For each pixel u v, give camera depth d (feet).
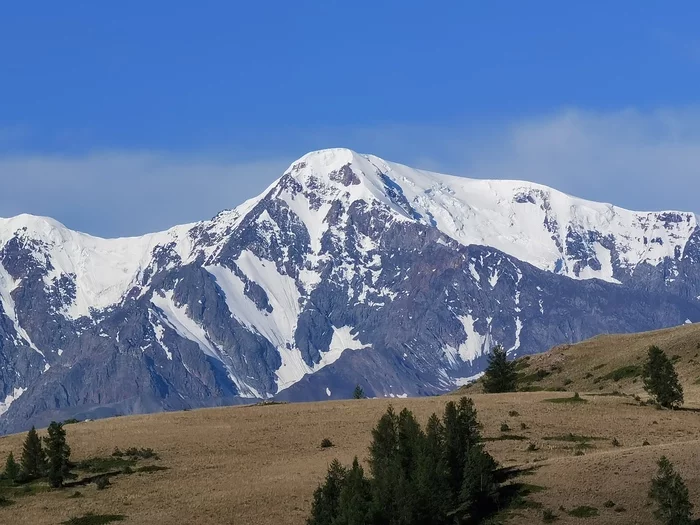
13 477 495.00
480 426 512.22
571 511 400.67
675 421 524.11
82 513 443.32
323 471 472.03
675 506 378.73
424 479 404.36
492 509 412.16
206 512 434.71
